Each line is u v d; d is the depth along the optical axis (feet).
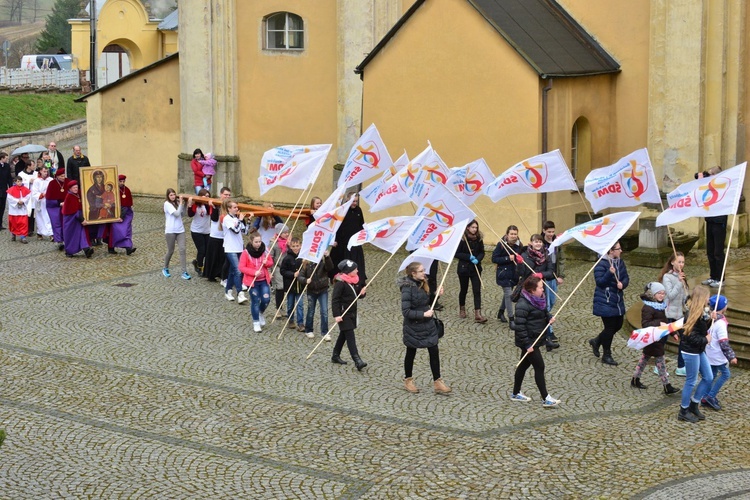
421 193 63.21
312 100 99.14
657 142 82.02
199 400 49.21
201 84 104.17
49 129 157.07
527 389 50.44
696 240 79.66
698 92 78.95
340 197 65.98
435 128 83.35
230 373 53.21
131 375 52.90
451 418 46.57
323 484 39.75
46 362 55.06
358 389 50.67
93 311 65.36
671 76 80.12
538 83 78.02
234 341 58.90
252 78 102.47
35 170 95.91
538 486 39.32
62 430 45.44
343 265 53.21
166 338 59.47
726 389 50.26
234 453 42.86
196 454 42.75
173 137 110.32
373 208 64.13
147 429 45.57
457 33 81.00
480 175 64.75
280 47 100.78
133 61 180.04
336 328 61.36
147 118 111.65
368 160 67.67
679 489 38.70
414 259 53.36
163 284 72.64
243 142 104.27
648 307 49.80
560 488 39.11
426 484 39.65
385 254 81.61
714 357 46.03
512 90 79.30
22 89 174.70
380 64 85.20
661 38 80.64
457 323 62.44
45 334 60.29
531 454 42.37
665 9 79.92
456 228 51.08
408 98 84.28
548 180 62.18
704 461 41.52
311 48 98.27
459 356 55.93
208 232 73.82
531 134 78.84
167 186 111.86
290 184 68.03
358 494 38.86
